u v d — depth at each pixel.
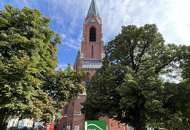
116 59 36.75
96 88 33.66
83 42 69.38
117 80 33.28
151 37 34.91
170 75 33.16
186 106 28.64
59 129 58.72
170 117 28.66
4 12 21.52
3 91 17.59
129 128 59.28
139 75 30.30
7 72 18.11
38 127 33.25
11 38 19.89
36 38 21.31
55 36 25.69
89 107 34.28
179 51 32.81
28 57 19.84
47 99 22.20
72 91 26.22
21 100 18.64
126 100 28.56
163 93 28.72
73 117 55.72
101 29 72.38
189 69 28.39
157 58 33.94
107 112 33.47
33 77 19.52
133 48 35.78
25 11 22.34
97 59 66.25
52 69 24.81
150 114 30.41
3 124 21.91
